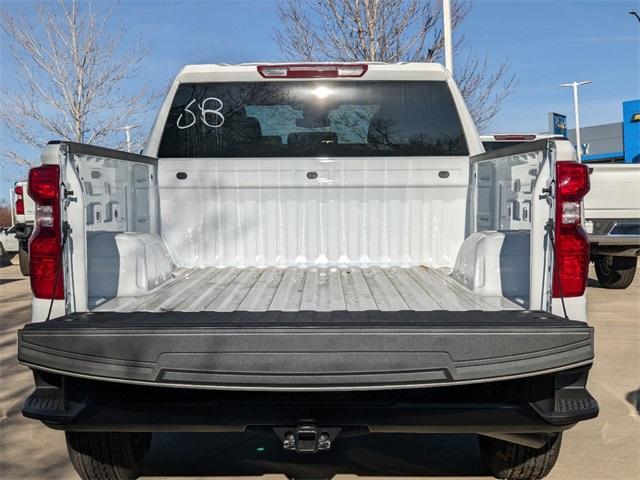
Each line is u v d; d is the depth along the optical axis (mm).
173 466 4211
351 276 4094
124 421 2828
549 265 3131
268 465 4227
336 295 3566
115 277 3553
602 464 4230
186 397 2830
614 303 10719
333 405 2816
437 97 4395
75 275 3160
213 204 4379
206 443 4633
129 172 3955
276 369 2598
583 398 2832
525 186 3432
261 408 2822
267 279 4016
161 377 2619
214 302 3398
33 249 3100
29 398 2869
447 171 4340
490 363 2623
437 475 4027
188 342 2613
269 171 4340
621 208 10242
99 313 3045
